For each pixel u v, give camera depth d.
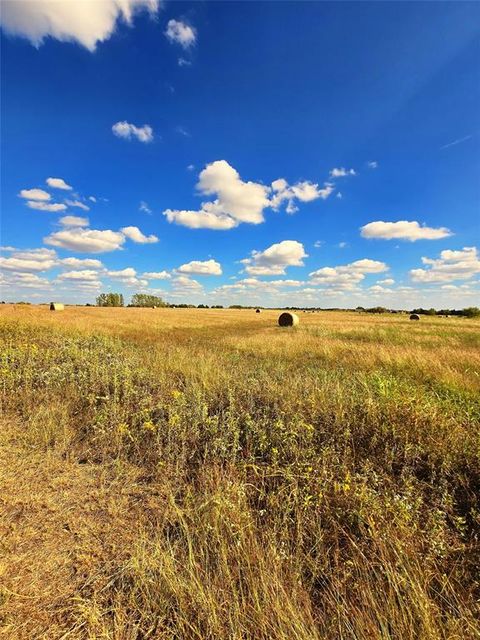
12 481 3.33
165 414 5.03
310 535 2.64
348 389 5.86
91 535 2.63
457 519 2.67
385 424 4.25
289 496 2.84
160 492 3.27
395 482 3.33
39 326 15.45
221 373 7.06
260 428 4.41
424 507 3.02
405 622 1.78
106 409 4.92
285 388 6.02
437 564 2.32
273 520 2.76
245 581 2.15
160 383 6.55
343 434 4.14
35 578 2.20
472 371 7.71
